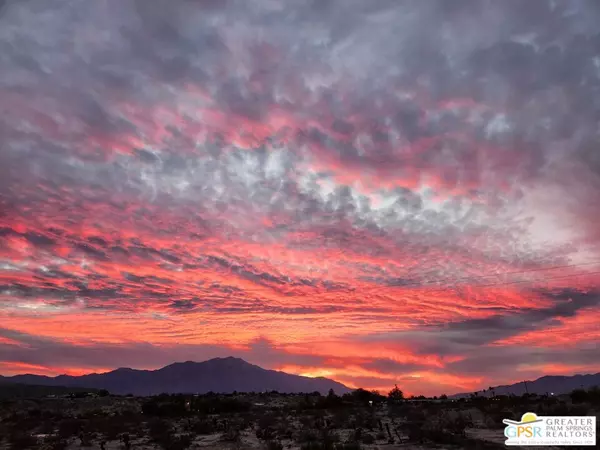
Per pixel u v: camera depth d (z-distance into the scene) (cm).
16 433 3884
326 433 3141
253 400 8656
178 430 4550
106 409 7562
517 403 5375
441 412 4547
